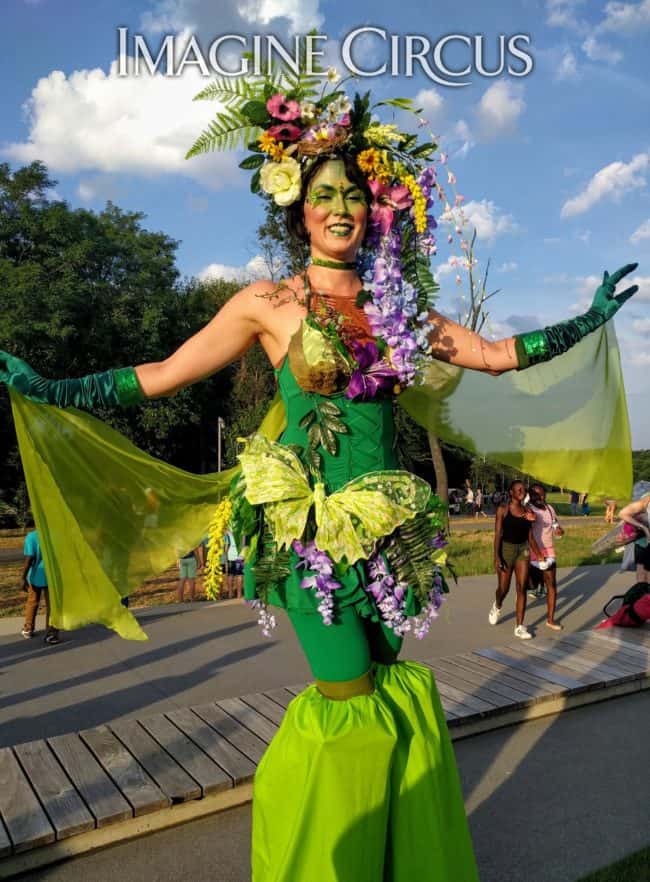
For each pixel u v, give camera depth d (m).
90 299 24.19
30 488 2.78
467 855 2.29
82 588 2.83
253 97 2.57
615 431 3.12
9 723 5.04
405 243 2.64
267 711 4.37
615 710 4.99
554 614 8.42
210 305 30.92
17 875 3.03
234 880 3.02
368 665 2.30
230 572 9.61
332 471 2.35
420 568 2.34
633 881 2.94
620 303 2.77
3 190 24.30
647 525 4.41
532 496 7.85
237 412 26.91
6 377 2.53
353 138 2.53
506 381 3.12
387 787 2.18
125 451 2.93
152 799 3.30
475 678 5.12
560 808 3.64
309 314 2.39
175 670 6.24
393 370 2.37
